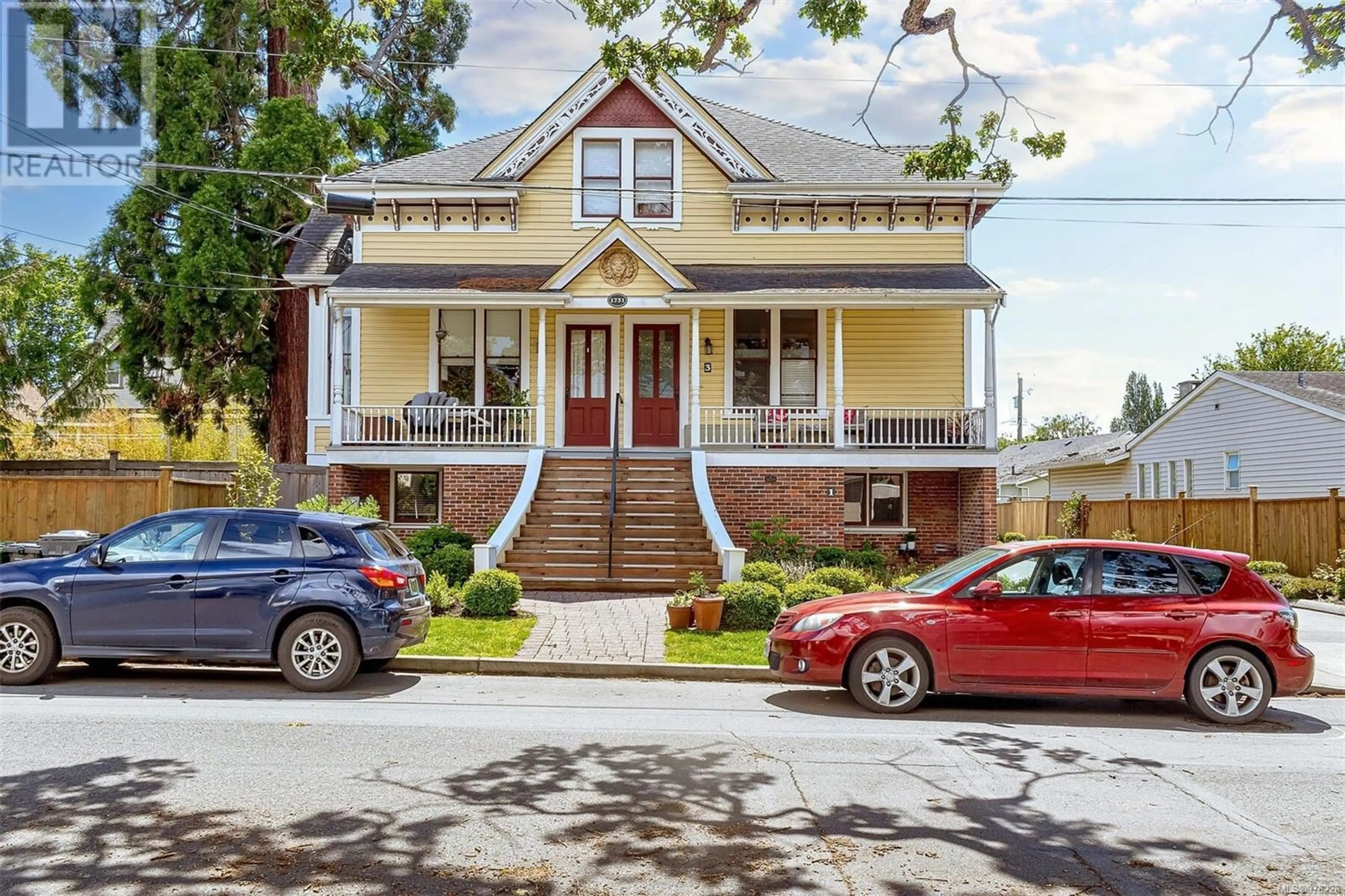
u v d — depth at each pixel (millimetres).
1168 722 9062
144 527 9867
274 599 9523
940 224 21312
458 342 21219
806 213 21297
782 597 13633
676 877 4953
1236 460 28031
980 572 9375
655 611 14133
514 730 8078
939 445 18766
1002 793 6516
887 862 5227
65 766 6750
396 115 33625
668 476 18422
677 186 21266
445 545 16594
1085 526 27312
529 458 18422
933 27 9891
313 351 21391
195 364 25219
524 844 5387
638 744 7645
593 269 19109
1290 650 8992
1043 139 11078
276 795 6164
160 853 5160
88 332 30547
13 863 5012
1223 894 4887
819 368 21000
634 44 11086
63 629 9508
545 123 21031
